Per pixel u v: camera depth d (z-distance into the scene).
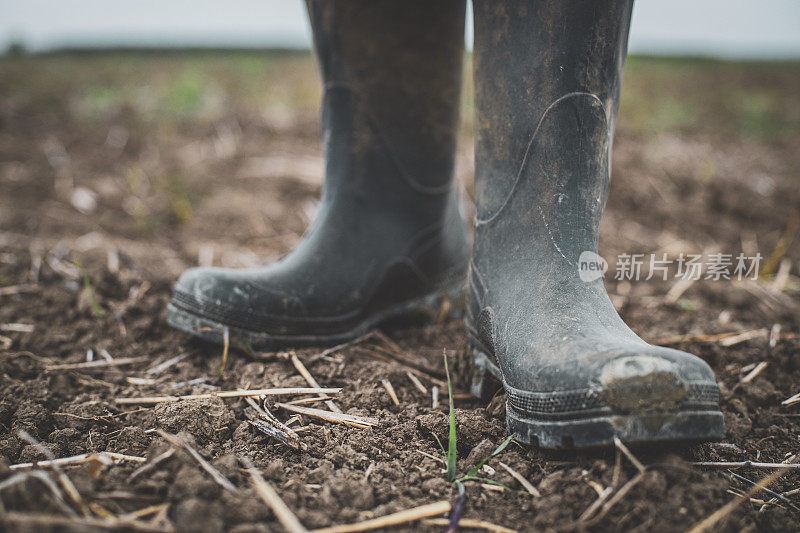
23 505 0.90
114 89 3.20
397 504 0.95
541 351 0.98
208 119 2.71
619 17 1.00
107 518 0.91
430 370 1.15
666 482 0.94
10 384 1.11
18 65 4.30
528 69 1.01
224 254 1.52
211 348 1.18
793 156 2.60
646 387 0.93
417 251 1.21
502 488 0.97
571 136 1.01
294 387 1.10
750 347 1.22
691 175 2.17
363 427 1.04
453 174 1.21
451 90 1.16
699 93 4.25
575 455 0.98
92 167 2.11
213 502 0.93
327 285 1.16
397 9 1.11
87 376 1.14
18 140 2.32
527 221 1.03
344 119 1.15
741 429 1.07
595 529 0.92
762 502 0.96
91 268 1.38
